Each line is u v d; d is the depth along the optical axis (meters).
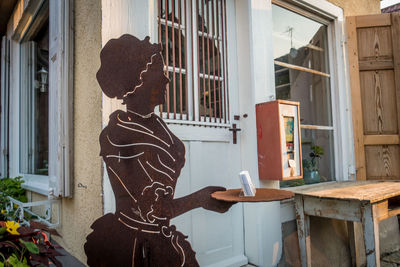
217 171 2.13
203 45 2.12
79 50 1.77
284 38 2.71
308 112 2.82
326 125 3.00
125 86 1.54
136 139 1.55
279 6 2.69
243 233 2.26
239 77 2.33
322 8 2.88
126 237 1.48
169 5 1.97
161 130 1.66
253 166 2.19
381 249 3.04
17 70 3.38
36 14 2.74
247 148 2.24
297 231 2.37
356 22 3.07
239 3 2.35
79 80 1.76
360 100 3.02
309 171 2.73
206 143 2.09
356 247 2.65
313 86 2.91
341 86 3.06
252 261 2.18
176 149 1.70
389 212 1.93
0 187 2.66
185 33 2.04
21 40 3.35
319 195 1.93
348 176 3.00
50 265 1.73
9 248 1.28
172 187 1.67
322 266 2.39
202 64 2.14
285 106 2.09
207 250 2.03
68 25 1.84
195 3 2.12
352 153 3.04
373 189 2.12
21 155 3.23
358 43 3.08
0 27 3.70
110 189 1.45
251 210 2.20
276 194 1.54
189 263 1.70
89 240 1.42
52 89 1.93
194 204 1.75
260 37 2.31
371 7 3.60
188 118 1.99
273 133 2.05
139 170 1.55
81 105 1.71
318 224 2.44
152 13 1.69
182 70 2.03
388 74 3.00
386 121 2.98
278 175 2.01
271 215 2.21
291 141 2.12
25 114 3.22
